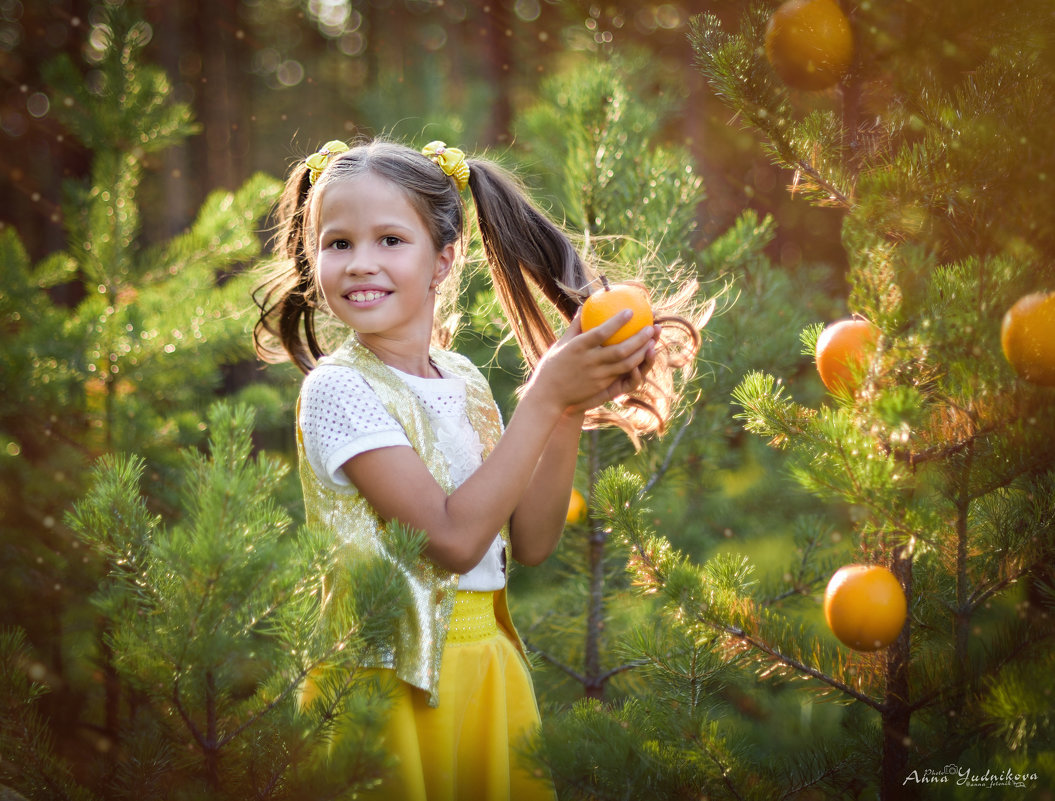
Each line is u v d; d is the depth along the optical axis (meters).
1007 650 1.29
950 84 1.27
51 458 2.85
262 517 1.22
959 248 1.25
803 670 1.43
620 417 1.66
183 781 1.30
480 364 3.38
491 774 1.38
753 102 1.31
